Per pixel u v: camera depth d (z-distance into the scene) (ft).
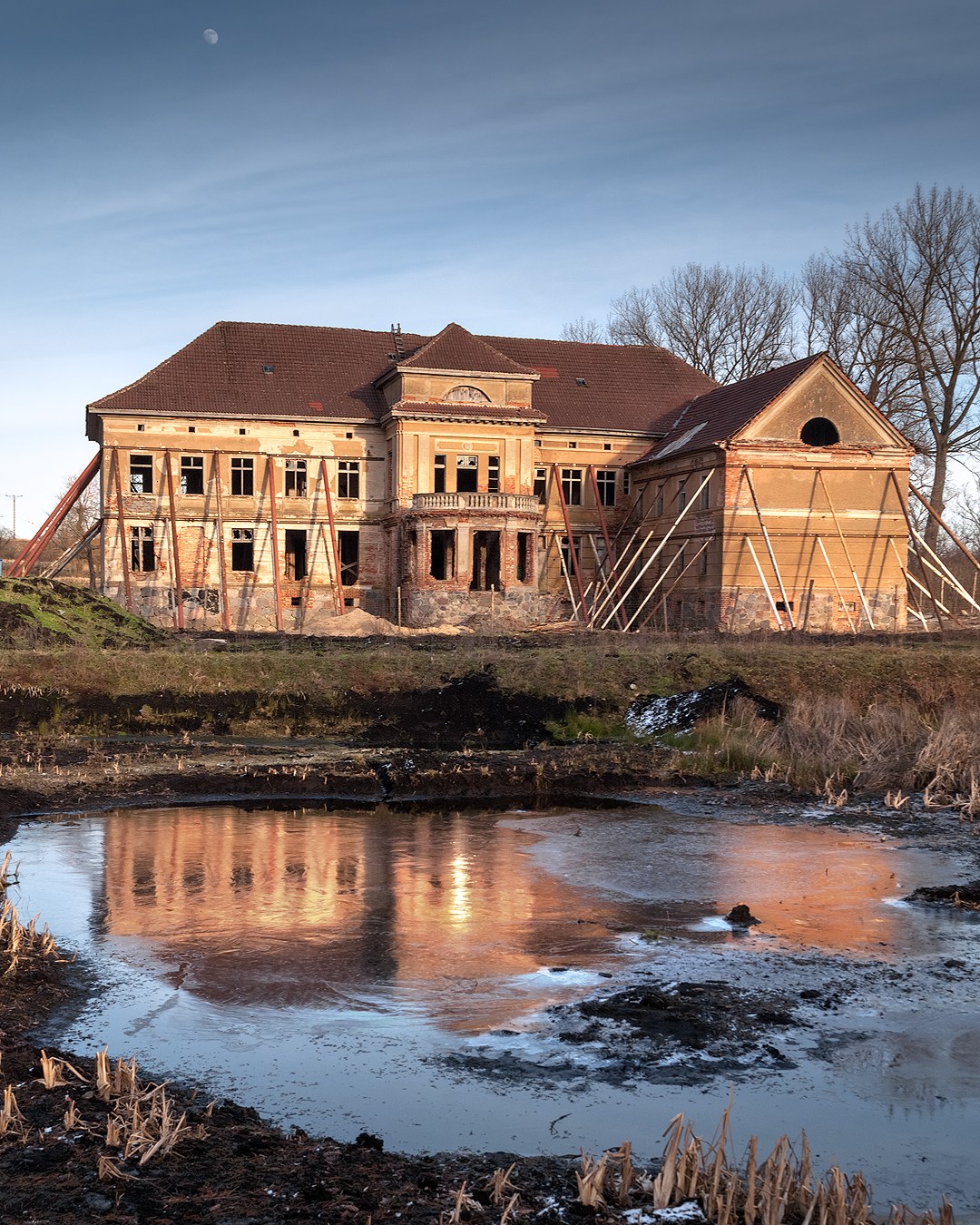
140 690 82.12
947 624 148.77
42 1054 24.30
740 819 55.42
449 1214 18.28
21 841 47.75
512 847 48.67
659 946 34.78
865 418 149.28
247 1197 18.79
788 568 147.02
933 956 33.91
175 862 44.78
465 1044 26.94
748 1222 18.22
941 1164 21.24
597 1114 23.15
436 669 88.48
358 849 47.65
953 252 168.14
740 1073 25.26
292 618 159.84
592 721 80.53
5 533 367.86
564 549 169.99
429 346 157.69
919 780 63.72
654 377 183.73
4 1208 18.13
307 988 30.76
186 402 154.92
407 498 154.61
